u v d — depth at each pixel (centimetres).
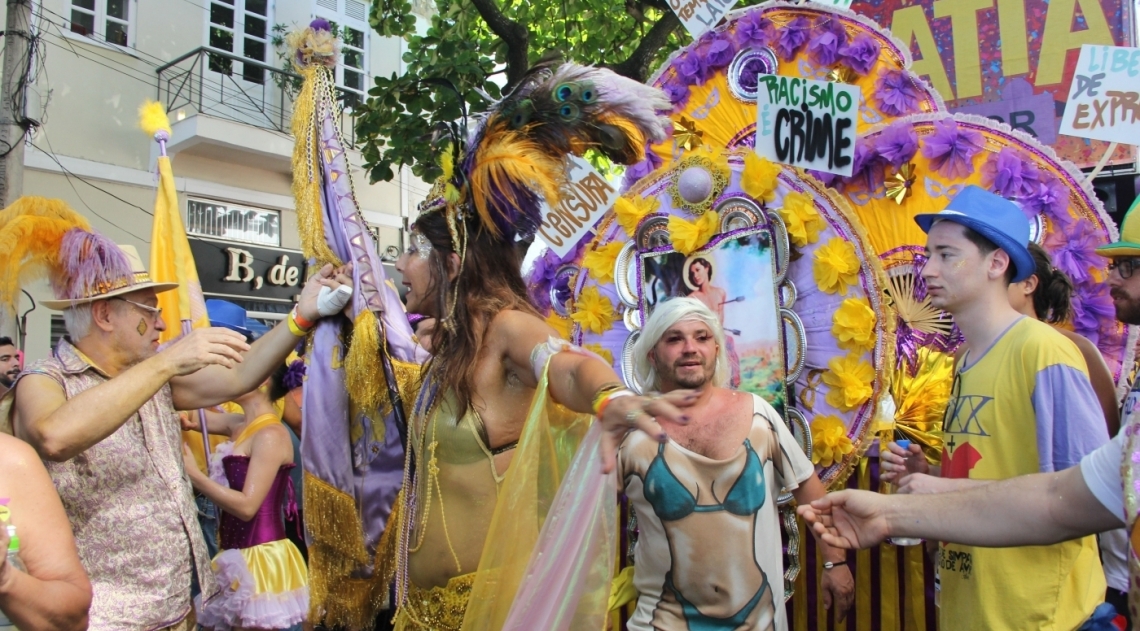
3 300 232
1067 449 201
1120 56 300
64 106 1037
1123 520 159
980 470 219
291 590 335
